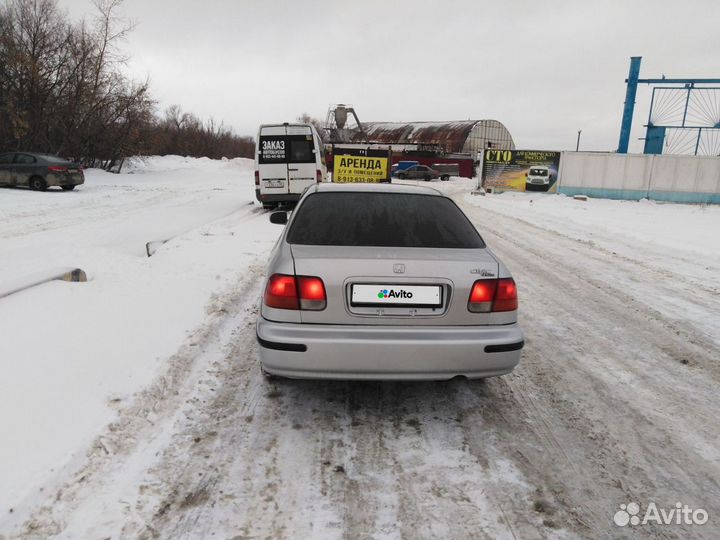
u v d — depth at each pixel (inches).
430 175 1717.5
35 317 147.8
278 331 107.9
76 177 711.7
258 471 97.7
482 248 123.9
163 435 108.0
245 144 2699.3
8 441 96.1
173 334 159.0
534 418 122.2
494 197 990.4
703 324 198.4
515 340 112.1
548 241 417.7
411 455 104.9
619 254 356.5
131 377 128.1
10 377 115.6
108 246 325.7
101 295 180.1
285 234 130.5
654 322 200.1
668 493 95.1
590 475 100.0
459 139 2448.3
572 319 201.9
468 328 111.0
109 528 80.7
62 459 94.3
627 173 973.2
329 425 115.9
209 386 131.3
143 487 91.1
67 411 109.0
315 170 535.5
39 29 925.8
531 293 241.4
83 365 128.2
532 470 101.0
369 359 107.0
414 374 108.7
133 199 644.7
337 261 109.3
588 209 770.8
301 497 90.7
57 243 325.1
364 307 108.8
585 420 121.9
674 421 122.6
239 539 79.9
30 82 910.4
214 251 292.5
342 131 1868.8
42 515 82.0
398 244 120.0
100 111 1042.1
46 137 976.3
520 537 82.6
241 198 704.4
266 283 115.1
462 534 82.9
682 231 490.0
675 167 940.6
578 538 82.7
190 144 2101.4
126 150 1120.2
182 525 82.4
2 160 693.3
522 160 1032.2
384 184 157.3
